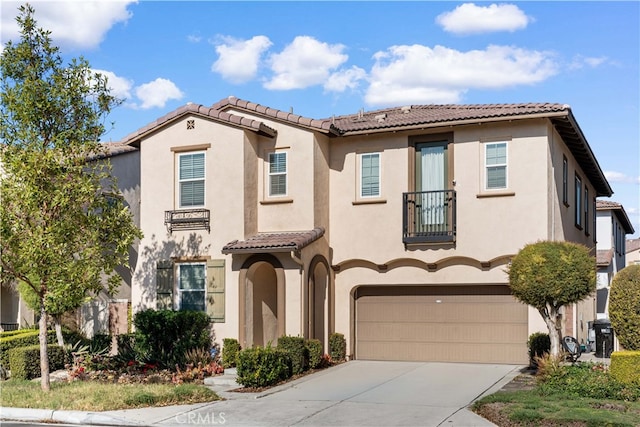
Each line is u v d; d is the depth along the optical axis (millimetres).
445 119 20188
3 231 15867
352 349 21703
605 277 31344
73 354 20312
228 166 21141
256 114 21781
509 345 20281
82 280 16281
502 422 12617
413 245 20922
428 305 21203
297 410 14344
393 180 21266
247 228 20984
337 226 21891
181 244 21625
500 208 19938
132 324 22500
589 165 25719
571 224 23344
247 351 17172
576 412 12641
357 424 12977
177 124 21953
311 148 21109
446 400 15086
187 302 21547
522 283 16312
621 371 14578
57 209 16406
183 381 17906
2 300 29125
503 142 20078
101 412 14148
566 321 21734
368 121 22688
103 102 17172
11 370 19219
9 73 16594
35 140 16391
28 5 16625
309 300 20188
